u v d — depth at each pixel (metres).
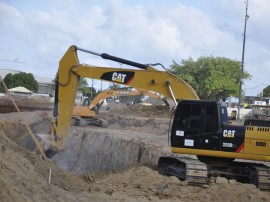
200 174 15.16
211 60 73.12
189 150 16.17
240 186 14.51
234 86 70.50
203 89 72.75
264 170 15.52
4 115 43.88
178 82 17.20
